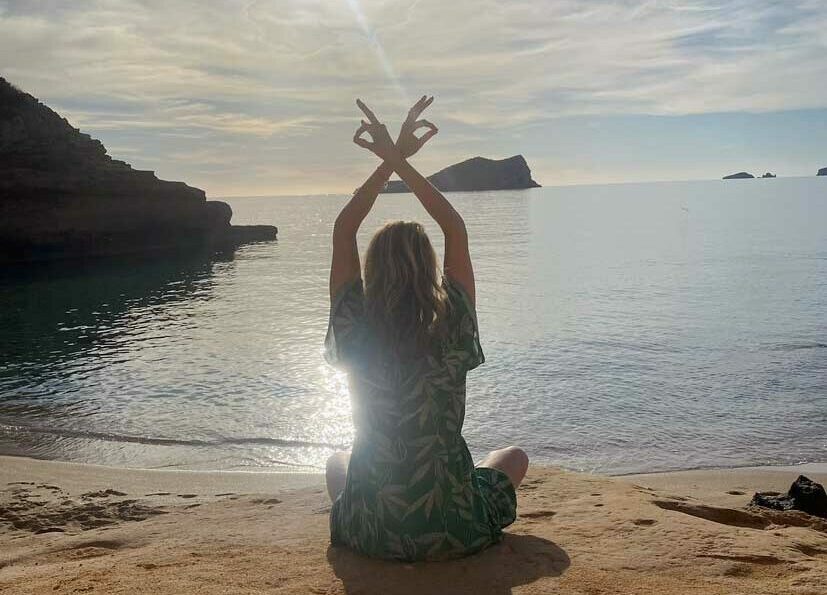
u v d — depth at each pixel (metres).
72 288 36.25
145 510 5.61
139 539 4.04
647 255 49.88
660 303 28.19
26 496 6.52
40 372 16.81
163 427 12.23
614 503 3.92
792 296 29.08
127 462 10.45
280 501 4.71
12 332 23.36
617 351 18.55
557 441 11.48
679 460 10.59
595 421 12.45
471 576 2.83
